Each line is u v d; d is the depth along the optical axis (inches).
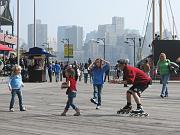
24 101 947.3
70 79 677.9
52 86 1536.7
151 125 574.2
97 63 778.8
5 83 1662.2
